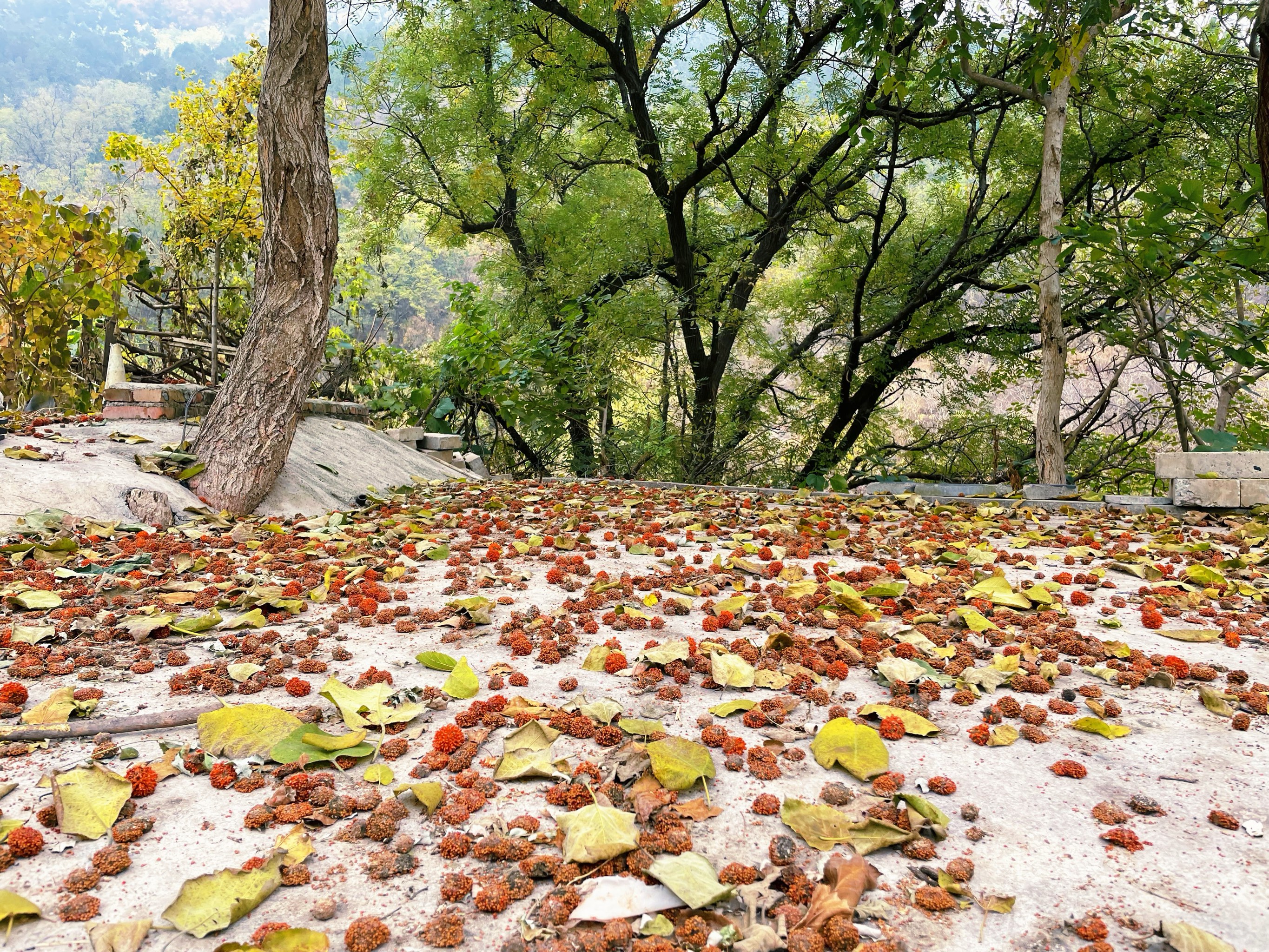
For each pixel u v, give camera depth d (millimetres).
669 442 13625
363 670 3012
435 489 8727
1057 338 9719
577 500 7816
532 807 2066
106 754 2299
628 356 13867
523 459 15539
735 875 1753
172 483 6039
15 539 4656
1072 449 14250
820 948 1526
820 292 16781
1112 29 12203
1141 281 9367
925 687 2898
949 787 2195
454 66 15648
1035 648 3270
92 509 5277
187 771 2238
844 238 16438
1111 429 17734
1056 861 1899
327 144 6211
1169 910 1723
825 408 17297
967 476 16156
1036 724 2680
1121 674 3061
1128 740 2570
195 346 10188
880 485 9680
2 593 3650
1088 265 11594
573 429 15406
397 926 1630
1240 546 5555
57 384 8742
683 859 1751
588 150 17625
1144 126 12609
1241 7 10242
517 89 16219
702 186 15758
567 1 13750
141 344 11227
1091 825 2064
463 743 2357
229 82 11523
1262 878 1842
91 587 3879
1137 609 4074
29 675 2826
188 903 1616
